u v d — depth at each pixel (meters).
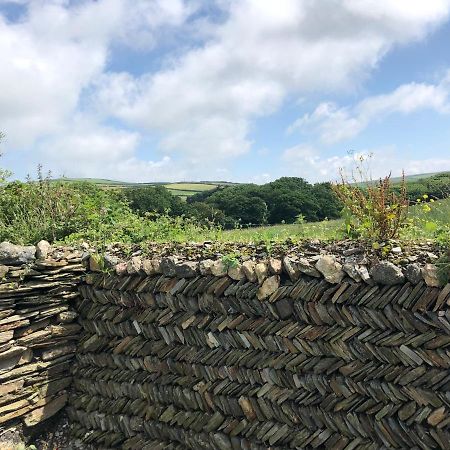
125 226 7.86
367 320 4.23
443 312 3.88
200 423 5.12
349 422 4.34
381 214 5.21
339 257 4.81
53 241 7.49
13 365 5.36
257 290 4.75
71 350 5.98
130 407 5.56
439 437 3.90
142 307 5.52
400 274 4.11
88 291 5.93
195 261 5.37
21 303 5.39
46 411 5.68
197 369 5.14
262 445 4.79
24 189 8.67
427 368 3.98
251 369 4.85
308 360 4.53
